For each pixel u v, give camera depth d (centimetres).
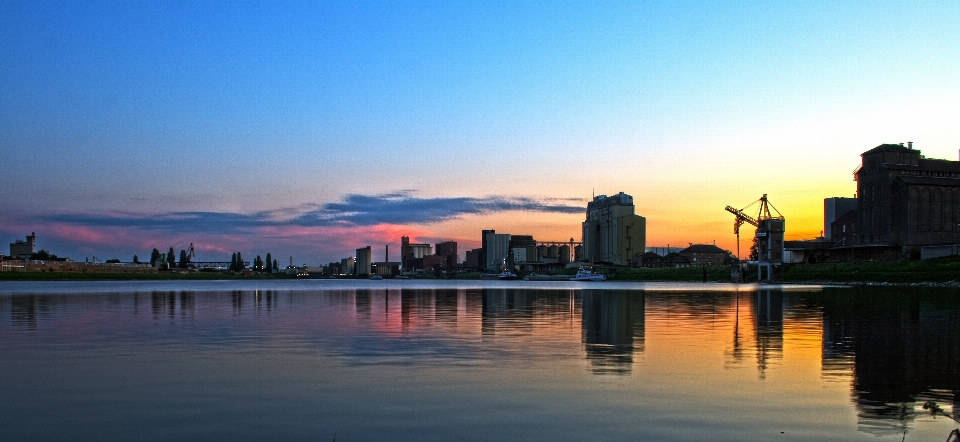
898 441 1678
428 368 2694
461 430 1773
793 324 4681
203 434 1742
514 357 2994
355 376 2516
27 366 2764
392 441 1680
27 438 1709
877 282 15688
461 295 10969
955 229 18650
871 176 19662
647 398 2133
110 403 2081
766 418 1888
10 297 9769
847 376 2511
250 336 3919
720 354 3092
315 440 1689
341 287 18562
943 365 2770
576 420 1869
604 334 3997
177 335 3984
